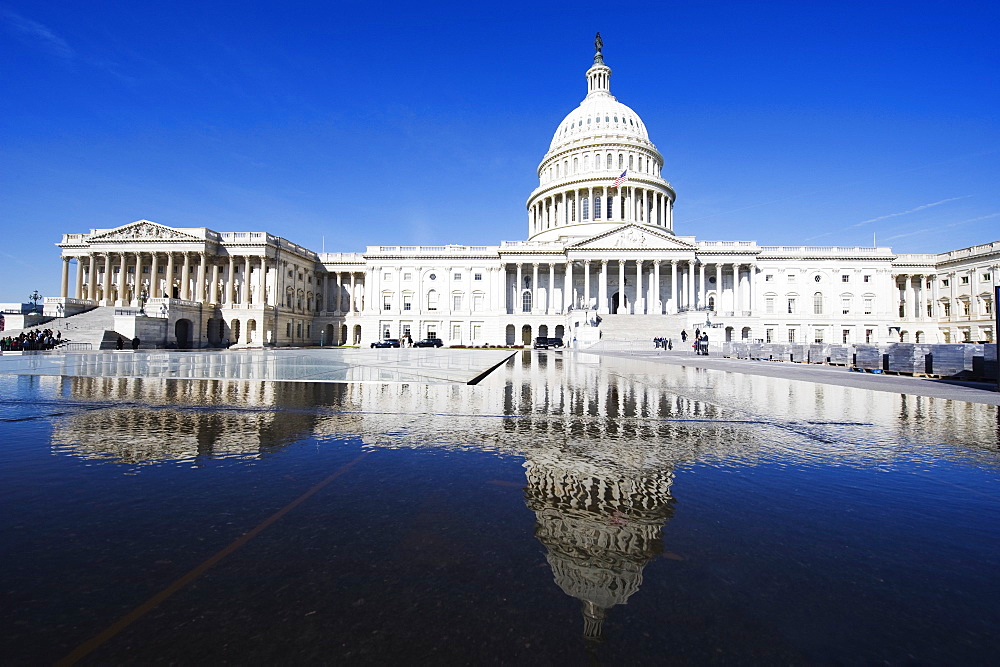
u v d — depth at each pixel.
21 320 58.16
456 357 36.88
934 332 85.69
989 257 76.56
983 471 5.27
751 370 22.05
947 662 2.07
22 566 2.87
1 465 5.12
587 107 98.31
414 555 3.10
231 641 2.18
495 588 2.70
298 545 3.23
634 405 10.02
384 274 89.50
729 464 5.45
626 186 88.06
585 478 4.84
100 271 78.06
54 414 8.41
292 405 9.67
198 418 8.09
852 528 3.63
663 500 4.22
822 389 13.77
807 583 2.79
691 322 65.38
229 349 64.62
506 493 4.36
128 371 18.67
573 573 2.89
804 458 5.77
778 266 84.50
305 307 88.88
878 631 2.32
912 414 9.34
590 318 65.81
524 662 2.03
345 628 2.30
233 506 3.95
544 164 99.75
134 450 5.84
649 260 78.38
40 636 2.20
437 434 6.90
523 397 11.23
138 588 2.65
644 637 2.24
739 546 3.29
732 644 2.19
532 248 82.25
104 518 3.66
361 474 4.90
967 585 2.78
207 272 79.38
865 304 83.81
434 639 2.21
